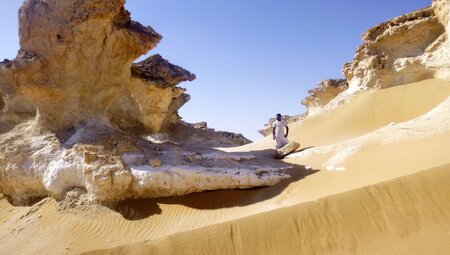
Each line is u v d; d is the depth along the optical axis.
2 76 16.17
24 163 12.66
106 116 14.88
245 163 13.99
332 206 6.80
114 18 14.98
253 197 10.99
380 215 6.46
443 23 24.47
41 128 13.76
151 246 6.58
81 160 11.74
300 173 12.25
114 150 12.07
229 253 6.43
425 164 9.03
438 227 6.01
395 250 5.75
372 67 28.25
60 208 11.12
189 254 6.45
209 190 11.37
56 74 13.47
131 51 15.40
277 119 18.02
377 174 9.66
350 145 13.82
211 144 35.22
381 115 24.39
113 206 10.84
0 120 15.70
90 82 14.20
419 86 24.78
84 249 9.09
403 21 27.36
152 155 12.71
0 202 12.95
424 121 13.88
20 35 13.53
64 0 13.48
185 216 10.30
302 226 6.60
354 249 6.04
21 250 9.59
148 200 11.11
